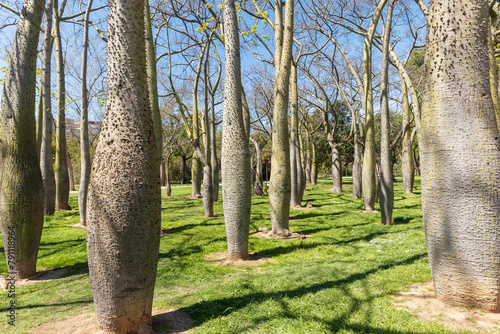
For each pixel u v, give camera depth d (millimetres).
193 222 12891
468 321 3613
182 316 4324
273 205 9906
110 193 3533
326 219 12906
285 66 9906
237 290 5223
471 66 3918
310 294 4781
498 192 3779
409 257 6539
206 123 14859
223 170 7590
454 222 3924
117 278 3549
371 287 4910
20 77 6344
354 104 25578
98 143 3715
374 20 14594
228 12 7555
